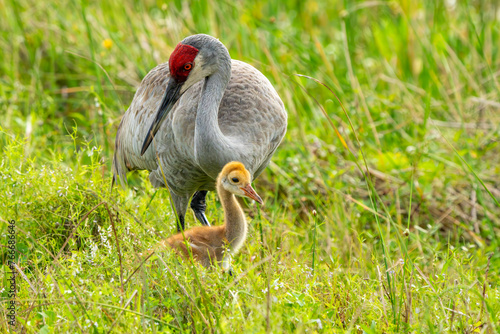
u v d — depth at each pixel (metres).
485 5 16.41
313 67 14.12
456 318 7.27
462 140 12.71
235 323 6.54
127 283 7.37
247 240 9.27
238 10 15.42
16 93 13.45
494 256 9.78
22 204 8.78
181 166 9.27
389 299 7.65
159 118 8.67
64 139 12.45
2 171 8.87
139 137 9.80
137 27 15.28
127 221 8.54
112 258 7.74
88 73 14.28
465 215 11.12
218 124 8.83
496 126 12.84
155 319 6.68
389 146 13.23
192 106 8.91
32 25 15.78
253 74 9.49
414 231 10.89
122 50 13.80
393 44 15.66
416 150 11.63
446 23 15.71
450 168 12.21
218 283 7.32
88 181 9.35
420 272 7.69
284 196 11.36
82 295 6.88
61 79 15.41
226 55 8.55
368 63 16.08
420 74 15.16
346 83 14.33
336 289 7.68
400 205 11.45
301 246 9.18
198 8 15.15
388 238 9.38
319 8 18.77
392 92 14.89
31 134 11.74
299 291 7.37
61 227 8.83
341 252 9.55
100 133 11.99
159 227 9.13
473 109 13.73
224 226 8.54
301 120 13.23
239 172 7.98
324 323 7.04
